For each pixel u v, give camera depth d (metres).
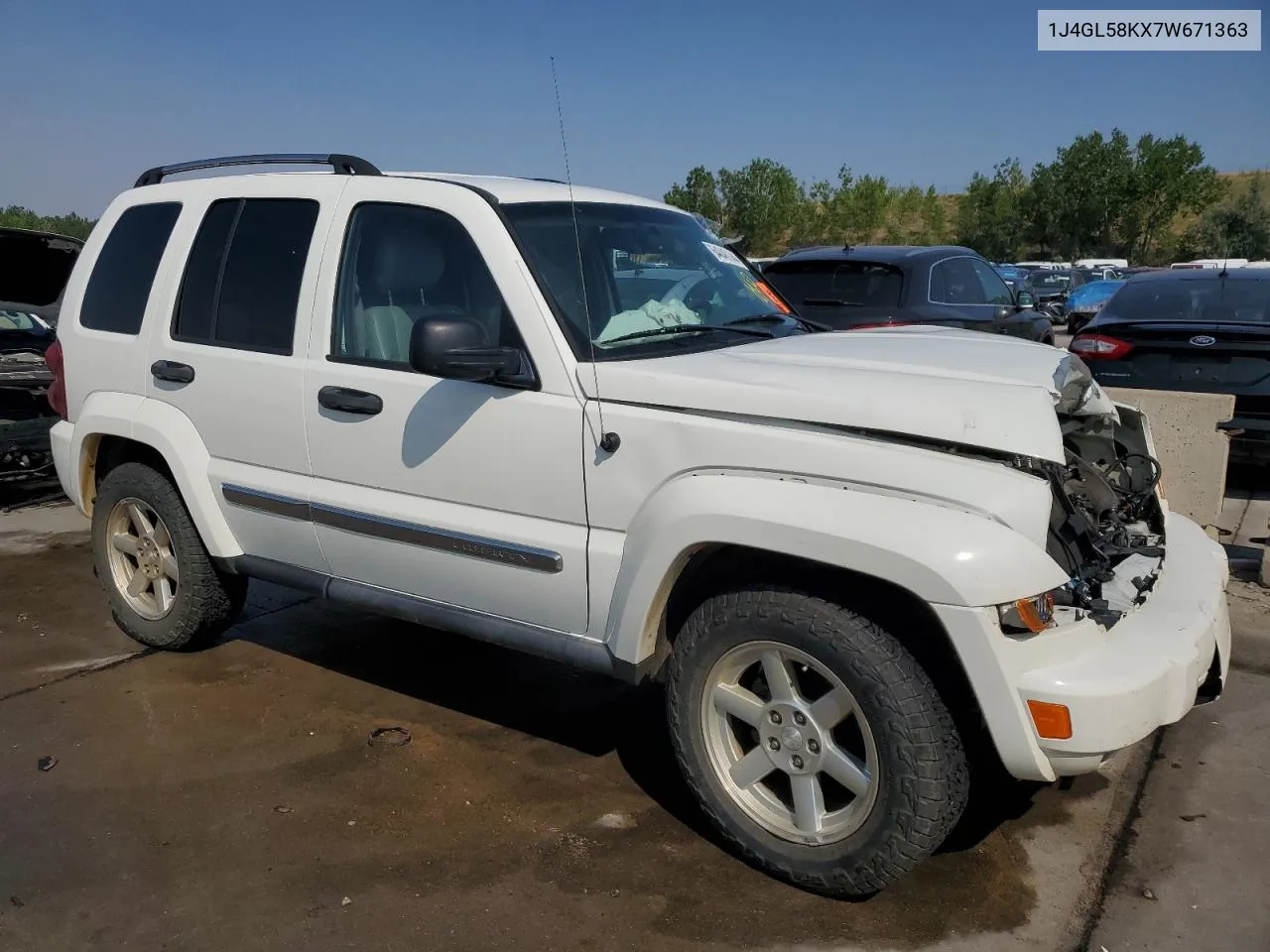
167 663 4.66
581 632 3.30
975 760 3.11
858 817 2.85
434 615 3.66
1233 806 3.44
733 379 3.00
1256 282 7.62
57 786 3.58
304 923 2.87
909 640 2.75
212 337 4.15
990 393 2.84
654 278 3.79
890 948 2.76
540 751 3.88
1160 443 6.03
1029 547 2.62
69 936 2.81
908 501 2.69
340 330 3.75
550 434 3.21
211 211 4.24
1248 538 6.36
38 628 5.09
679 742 3.13
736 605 2.95
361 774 3.69
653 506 3.03
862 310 7.87
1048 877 3.08
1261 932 2.81
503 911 2.92
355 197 3.78
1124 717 2.61
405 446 3.54
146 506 4.59
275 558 4.15
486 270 3.40
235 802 3.49
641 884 3.05
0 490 7.79
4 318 7.64
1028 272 28.64
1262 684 4.34
